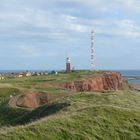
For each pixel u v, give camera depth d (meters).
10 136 26.11
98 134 28.91
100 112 32.47
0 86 102.31
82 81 137.62
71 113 32.91
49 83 124.62
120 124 31.05
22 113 62.44
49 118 31.08
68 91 93.56
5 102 75.94
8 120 59.72
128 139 29.27
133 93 51.91
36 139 26.39
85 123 30.00
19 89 99.44
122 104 44.16
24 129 27.48
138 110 35.31
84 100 46.22
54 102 48.16
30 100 79.31
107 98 46.91
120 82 180.00
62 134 27.72
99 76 160.62
